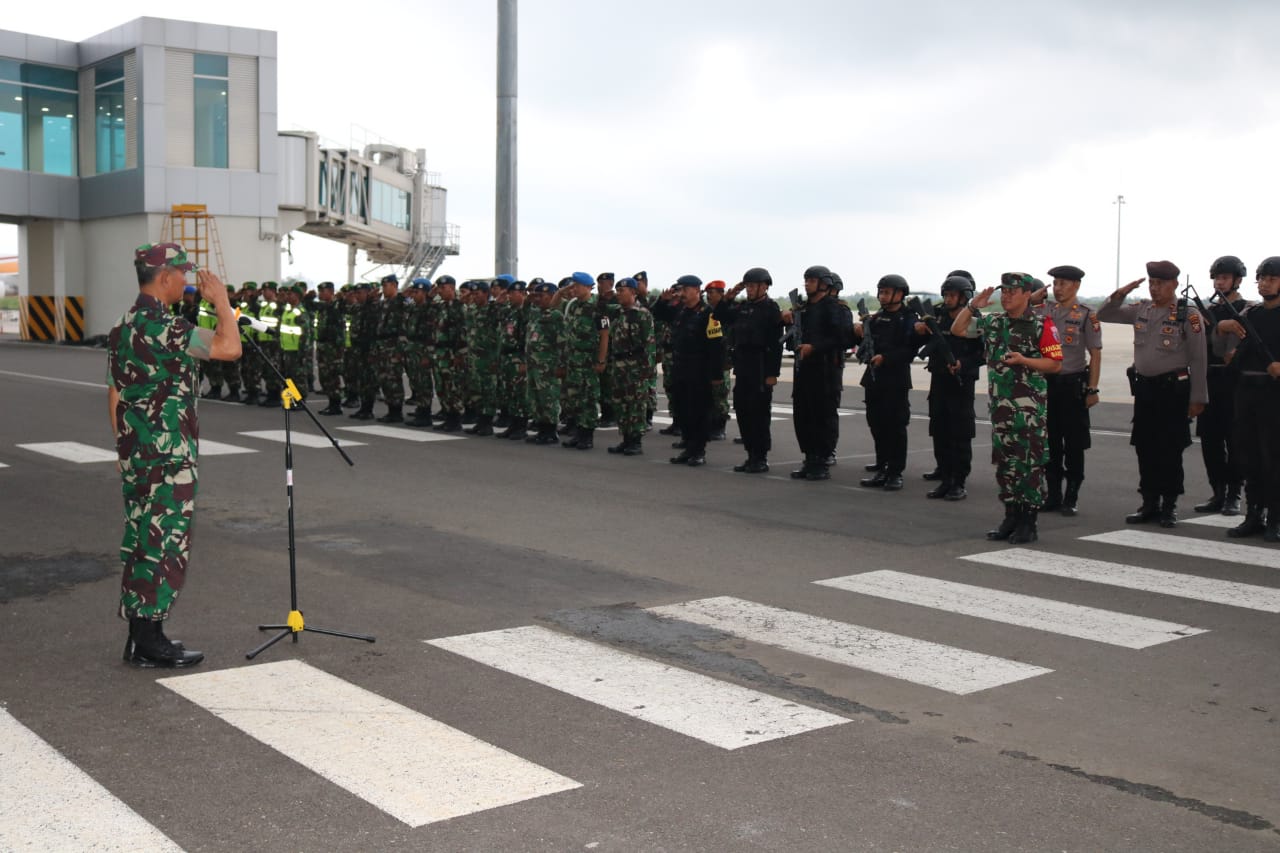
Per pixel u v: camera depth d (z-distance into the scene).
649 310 15.33
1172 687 5.87
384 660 6.21
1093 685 5.89
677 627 6.88
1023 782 4.66
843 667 6.14
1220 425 10.63
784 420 18.83
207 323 19.16
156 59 37.97
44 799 4.43
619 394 14.50
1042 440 9.30
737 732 5.17
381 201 46.88
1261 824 4.30
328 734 5.12
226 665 6.12
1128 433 16.70
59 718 5.32
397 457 14.10
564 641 6.58
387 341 17.69
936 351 11.41
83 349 39.44
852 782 4.63
